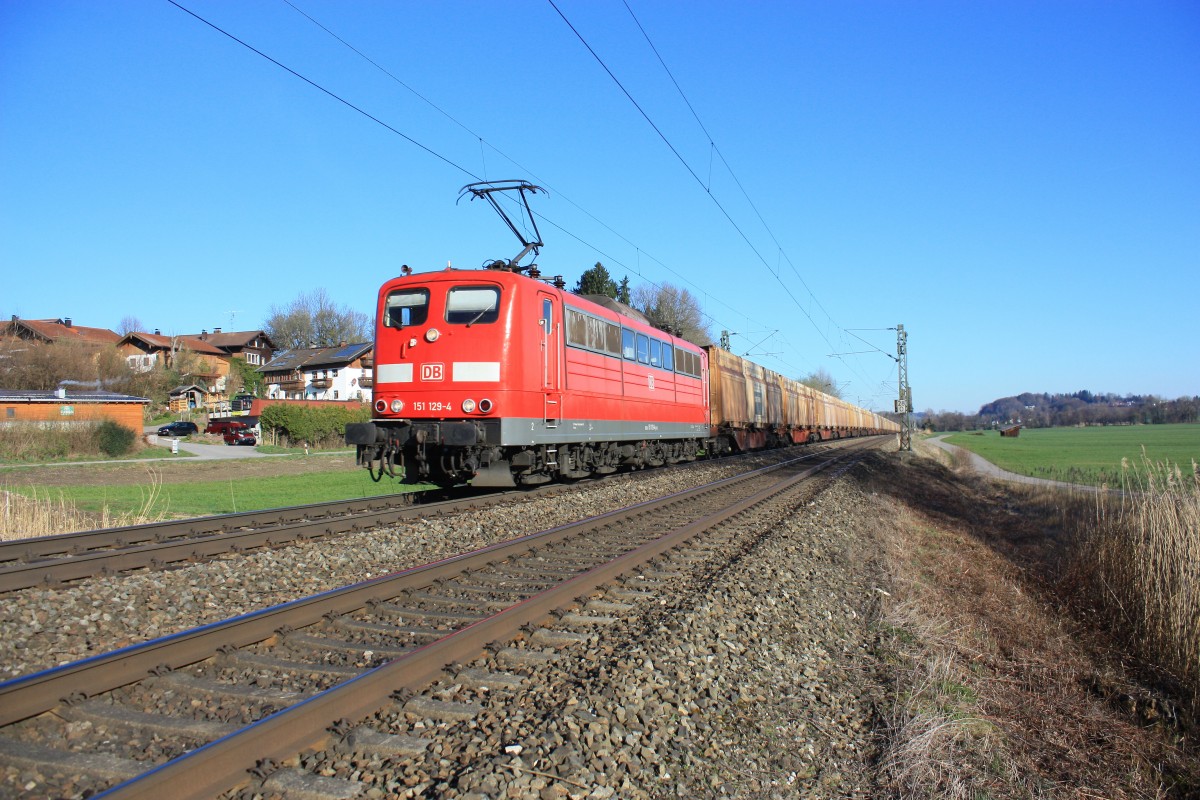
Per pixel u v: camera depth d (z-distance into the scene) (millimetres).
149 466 31453
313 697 4066
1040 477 32469
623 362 17375
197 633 5070
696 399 23531
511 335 12469
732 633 6348
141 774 3406
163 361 74000
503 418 12266
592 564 8531
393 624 6137
